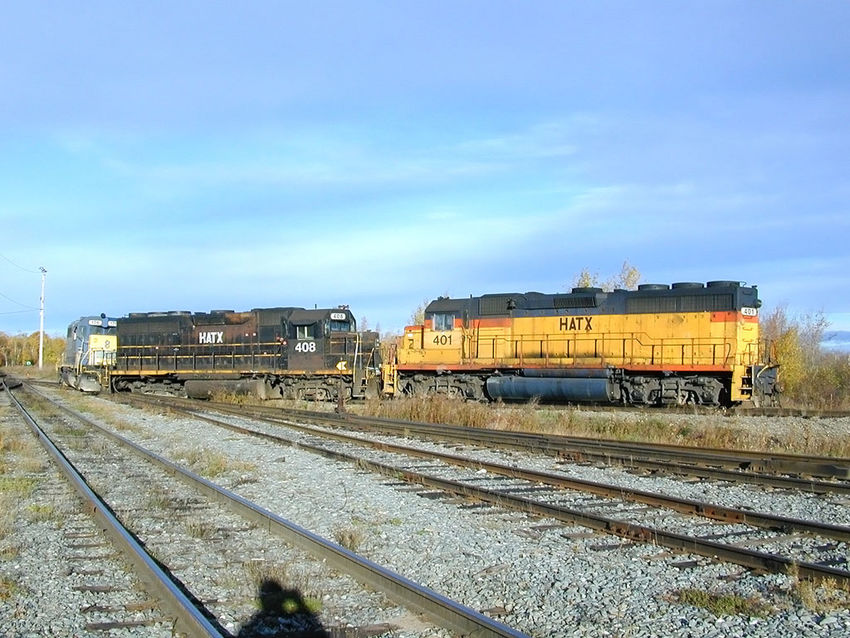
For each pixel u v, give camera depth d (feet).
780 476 42.01
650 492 36.60
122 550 27.30
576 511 31.45
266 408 89.30
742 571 24.86
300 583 23.06
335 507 34.88
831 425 68.18
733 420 70.38
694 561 25.89
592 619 20.51
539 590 22.95
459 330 96.78
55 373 270.67
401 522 31.89
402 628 19.75
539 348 91.20
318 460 49.44
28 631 19.94
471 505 34.94
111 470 46.80
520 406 83.76
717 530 30.55
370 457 51.24
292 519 32.73
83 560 26.66
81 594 22.93
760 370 81.10
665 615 20.86
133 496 38.24
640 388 85.51
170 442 61.26
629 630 19.75
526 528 30.71
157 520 32.68
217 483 41.63
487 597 22.47
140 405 101.30
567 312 89.97
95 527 31.71
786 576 23.79
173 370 118.62
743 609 21.13
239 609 21.57
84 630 20.02
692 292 82.99
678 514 33.45
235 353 112.47
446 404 78.23
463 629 19.16
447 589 23.24
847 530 28.45
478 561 26.16
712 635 19.48
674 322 83.35
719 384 81.30
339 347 104.42
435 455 49.70
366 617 20.67
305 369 106.11
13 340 517.55
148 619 20.79
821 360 147.64
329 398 105.29
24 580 24.36
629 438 62.95
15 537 29.94
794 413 77.00
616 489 37.11
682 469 44.19
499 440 56.54
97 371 139.13
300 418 79.46
